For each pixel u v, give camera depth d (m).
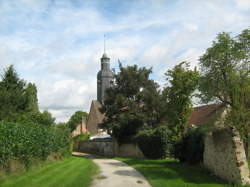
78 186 10.17
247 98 14.81
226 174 11.83
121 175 13.47
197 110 32.09
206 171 14.56
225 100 15.83
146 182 11.42
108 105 33.28
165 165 18.06
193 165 17.47
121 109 32.34
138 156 28.86
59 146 23.47
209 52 15.26
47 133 19.06
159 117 31.58
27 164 14.30
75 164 18.59
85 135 52.09
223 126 14.04
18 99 26.31
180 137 19.67
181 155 19.28
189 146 18.14
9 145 12.15
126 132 32.00
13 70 27.53
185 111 20.11
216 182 11.52
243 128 13.66
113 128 31.62
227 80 15.16
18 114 25.03
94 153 43.00
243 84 14.80
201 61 15.78
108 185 10.71
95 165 18.80
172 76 20.28
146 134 26.59
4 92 24.97
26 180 11.17
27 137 14.52
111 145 36.59
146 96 31.42
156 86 32.88
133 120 30.59
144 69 33.41
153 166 17.44
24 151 14.00
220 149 12.62
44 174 13.13
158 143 25.06
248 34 14.88
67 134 27.70
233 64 15.14
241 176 10.57
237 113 14.03
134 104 31.59
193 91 19.58
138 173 14.25
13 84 27.08
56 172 13.91
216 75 15.30
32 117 25.39
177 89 19.88
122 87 33.16
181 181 11.56
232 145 11.16
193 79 19.34
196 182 11.45
